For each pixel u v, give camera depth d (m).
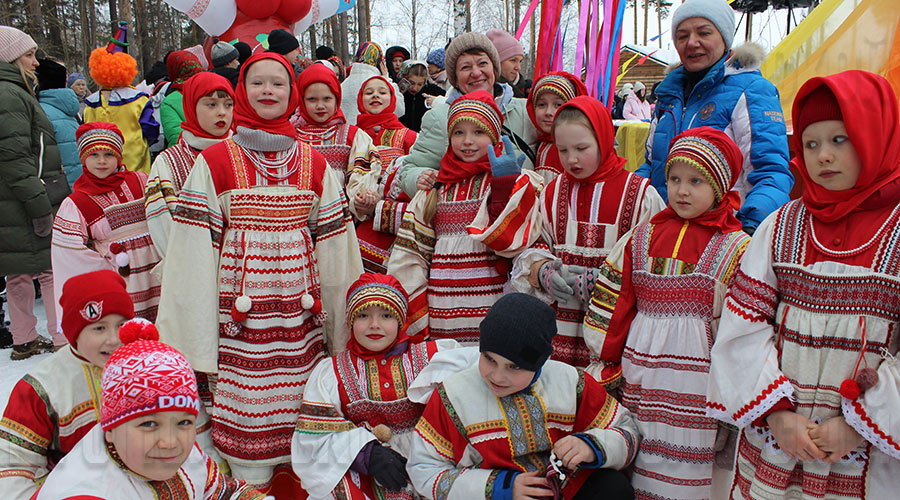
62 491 1.55
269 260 2.36
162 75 6.69
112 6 18.64
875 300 1.56
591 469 1.98
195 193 2.32
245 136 2.36
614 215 2.33
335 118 3.56
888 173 1.56
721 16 2.65
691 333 1.97
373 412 2.28
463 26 9.22
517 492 1.83
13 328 4.01
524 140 3.01
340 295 2.55
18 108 3.83
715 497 2.09
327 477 2.12
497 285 2.56
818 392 1.62
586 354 2.35
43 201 3.87
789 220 1.73
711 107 2.65
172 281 2.34
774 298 1.74
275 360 2.36
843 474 1.61
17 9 15.46
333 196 2.54
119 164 3.45
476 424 2.00
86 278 1.92
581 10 2.88
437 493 1.93
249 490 1.90
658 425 1.99
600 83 2.83
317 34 23.41
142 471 1.60
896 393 1.49
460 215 2.58
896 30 3.54
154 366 1.57
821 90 1.59
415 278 2.66
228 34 6.78
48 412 1.91
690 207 2.00
